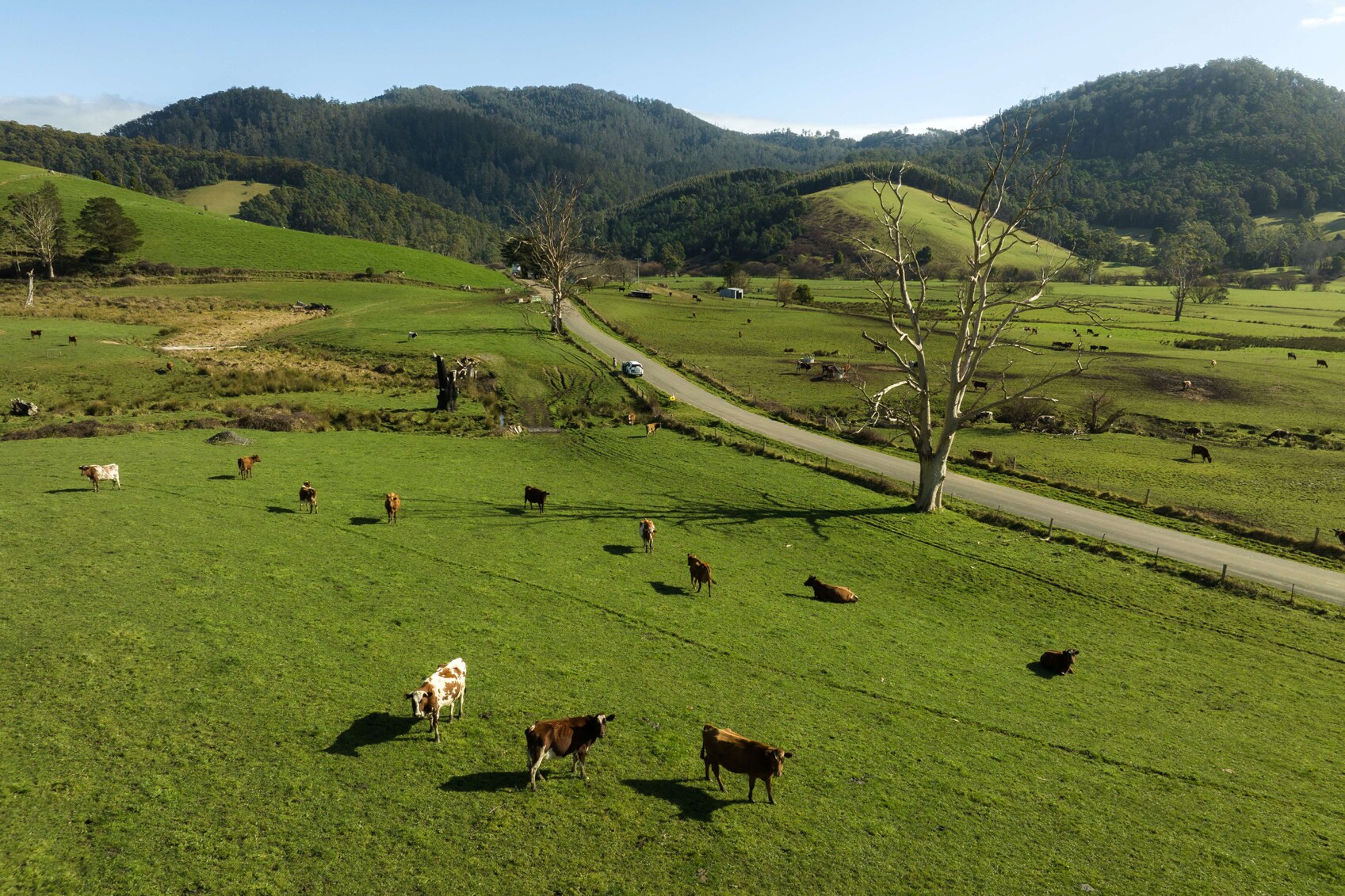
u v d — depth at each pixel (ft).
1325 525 150.41
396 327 342.85
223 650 66.23
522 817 49.39
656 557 109.81
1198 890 49.52
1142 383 307.58
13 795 46.42
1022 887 47.88
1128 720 74.18
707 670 73.67
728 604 93.30
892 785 57.67
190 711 56.90
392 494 110.93
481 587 88.43
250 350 284.20
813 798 54.75
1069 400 280.92
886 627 92.38
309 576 85.66
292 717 57.47
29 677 59.06
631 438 197.47
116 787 48.19
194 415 180.14
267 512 107.65
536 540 110.83
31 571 78.43
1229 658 92.99
